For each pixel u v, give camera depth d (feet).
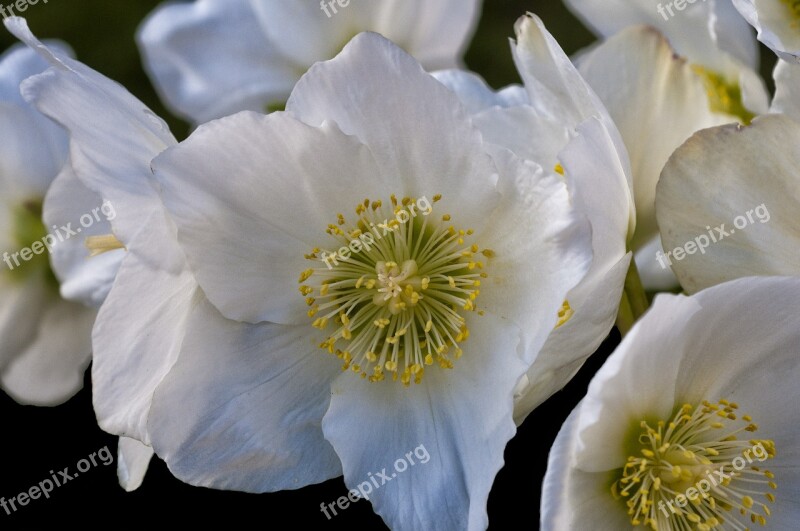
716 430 1.08
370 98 1.05
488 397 1.07
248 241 1.08
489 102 1.20
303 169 1.07
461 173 1.07
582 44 1.94
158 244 1.06
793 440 1.08
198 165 1.05
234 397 1.09
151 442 1.07
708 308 1.02
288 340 1.10
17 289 1.30
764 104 1.24
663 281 1.26
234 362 1.09
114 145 1.07
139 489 1.55
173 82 1.40
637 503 1.07
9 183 1.29
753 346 1.05
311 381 1.10
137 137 1.09
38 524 1.54
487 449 1.05
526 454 1.47
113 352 1.07
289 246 1.09
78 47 1.96
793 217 1.06
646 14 1.29
